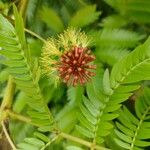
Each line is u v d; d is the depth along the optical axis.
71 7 0.29
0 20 0.19
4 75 0.27
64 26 0.27
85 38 0.22
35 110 0.21
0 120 0.23
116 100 0.20
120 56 0.25
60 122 0.26
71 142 0.26
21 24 0.19
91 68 0.22
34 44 0.26
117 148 0.25
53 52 0.22
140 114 0.20
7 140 0.23
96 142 0.20
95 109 0.20
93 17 0.26
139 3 0.26
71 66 0.22
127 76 0.19
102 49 0.26
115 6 0.26
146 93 0.20
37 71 0.20
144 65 0.19
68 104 0.27
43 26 0.29
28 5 0.29
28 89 0.20
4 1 0.27
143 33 0.28
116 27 0.27
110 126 0.20
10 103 0.23
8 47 0.19
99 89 0.20
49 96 0.26
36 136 0.21
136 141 0.20
